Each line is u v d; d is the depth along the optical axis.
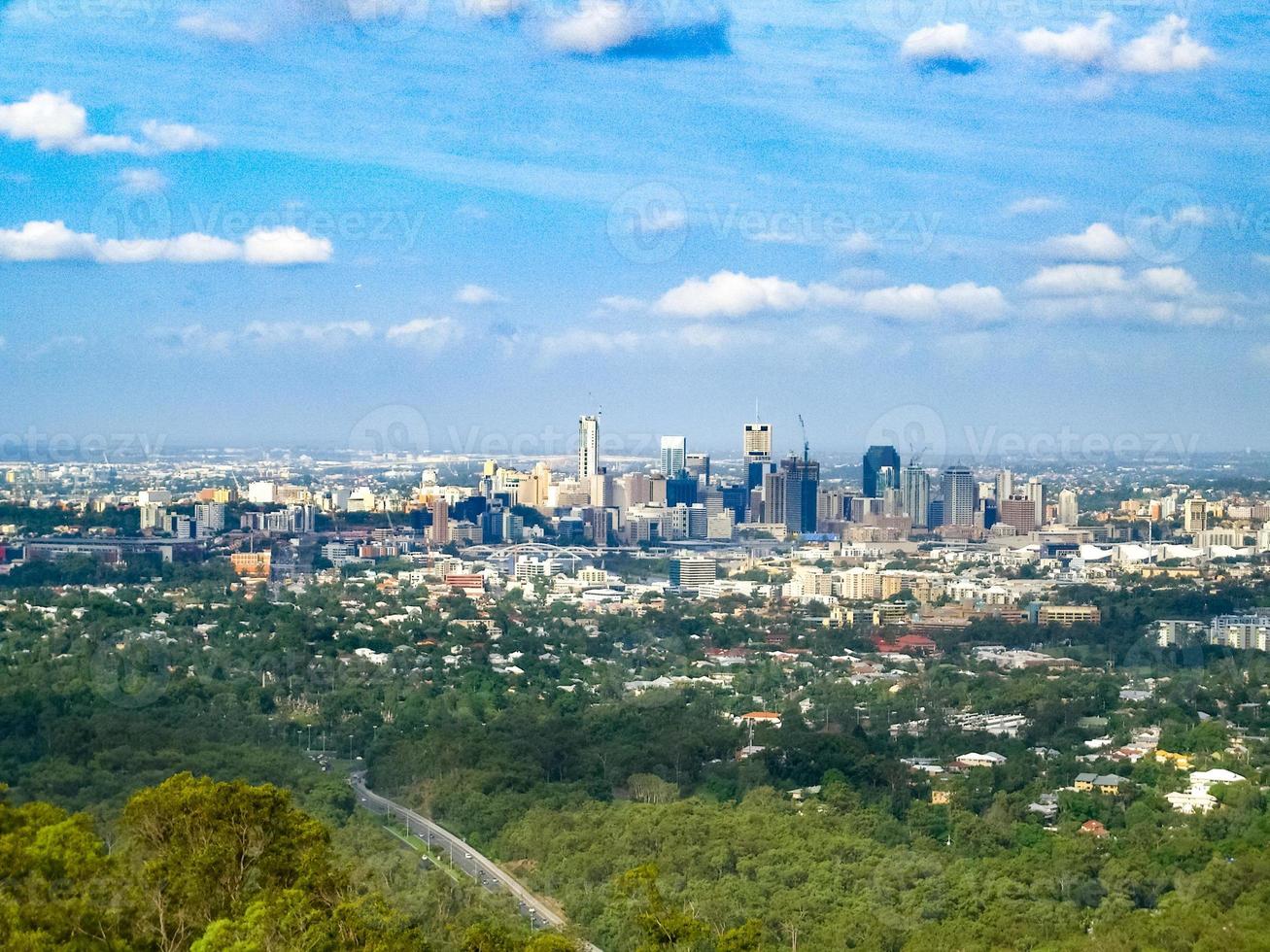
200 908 144.25
